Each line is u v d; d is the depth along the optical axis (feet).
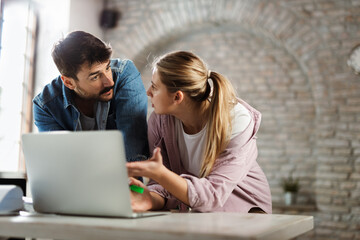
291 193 14.84
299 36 15.10
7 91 14.03
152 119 6.30
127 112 6.49
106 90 6.07
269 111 15.93
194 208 4.75
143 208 4.99
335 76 14.69
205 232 3.03
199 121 5.74
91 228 3.35
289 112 15.70
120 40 17.16
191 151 5.87
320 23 14.92
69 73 5.84
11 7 14.15
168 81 5.33
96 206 4.00
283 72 15.90
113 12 17.21
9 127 14.24
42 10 15.53
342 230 14.07
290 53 15.83
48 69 15.23
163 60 5.45
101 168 3.88
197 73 5.45
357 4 14.62
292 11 15.19
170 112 5.55
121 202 3.90
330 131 14.66
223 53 16.67
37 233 3.55
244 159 5.35
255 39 16.38
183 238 3.05
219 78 5.61
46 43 15.35
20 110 14.79
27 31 15.14
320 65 14.84
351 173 14.33
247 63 16.35
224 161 5.23
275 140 15.79
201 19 16.10
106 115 6.57
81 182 4.00
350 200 14.23
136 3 17.10
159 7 16.72
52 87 6.64
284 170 15.55
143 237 3.17
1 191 4.13
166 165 6.22
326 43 14.83
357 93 14.42
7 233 3.66
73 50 5.68
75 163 3.98
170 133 6.01
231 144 5.34
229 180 5.04
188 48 17.19
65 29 15.26
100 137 3.80
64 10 15.37
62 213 4.24
